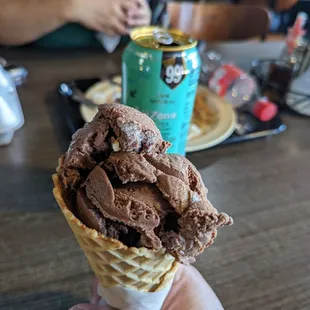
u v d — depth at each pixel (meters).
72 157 0.16
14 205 0.27
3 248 0.24
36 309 0.21
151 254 0.16
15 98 0.33
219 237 0.26
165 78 0.25
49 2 0.49
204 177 0.31
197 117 0.37
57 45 0.54
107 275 0.19
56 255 0.24
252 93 0.41
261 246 0.26
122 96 0.28
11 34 0.49
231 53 0.53
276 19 1.04
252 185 0.31
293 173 0.33
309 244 0.26
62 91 0.38
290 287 0.23
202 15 0.62
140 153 0.16
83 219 0.17
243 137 0.35
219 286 0.23
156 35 0.27
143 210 0.16
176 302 0.21
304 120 0.40
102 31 0.51
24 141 0.33
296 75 0.42
